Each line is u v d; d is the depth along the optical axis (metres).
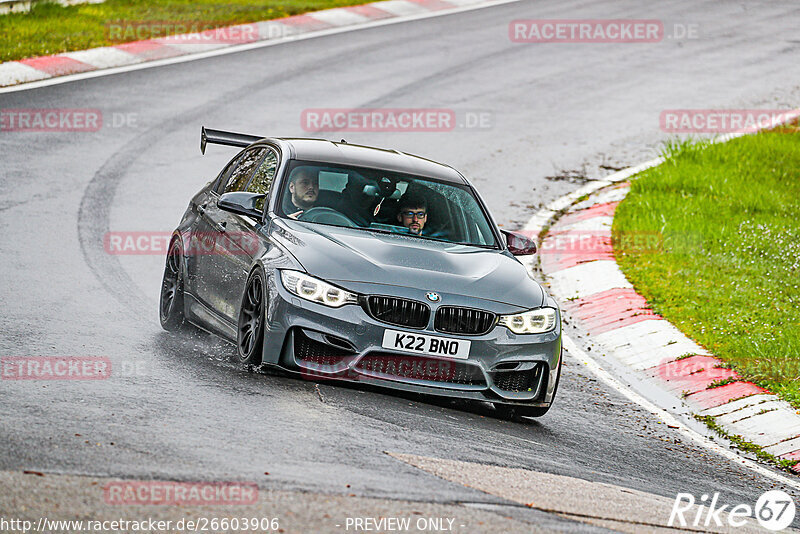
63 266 36.78
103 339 28.12
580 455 24.03
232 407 22.11
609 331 38.31
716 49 97.75
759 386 32.62
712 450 27.73
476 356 25.00
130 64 74.81
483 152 63.41
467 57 87.81
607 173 61.53
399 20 100.88
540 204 55.19
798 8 121.12
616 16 109.62
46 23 80.19
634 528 17.70
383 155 31.23
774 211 55.38
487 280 26.22
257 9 95.75
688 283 43.44
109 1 92.19
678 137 69.75
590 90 80.56
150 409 21.23
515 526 16.42
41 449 17.77
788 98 81.19
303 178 28.81
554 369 26.08
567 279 44.44
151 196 48.75
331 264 25.09
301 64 80.31
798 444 28.47
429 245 27.59
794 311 40.12
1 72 66.75
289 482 17.38
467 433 23.42
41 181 48.53
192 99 67.56
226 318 28.02
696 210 54.09
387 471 18.91
